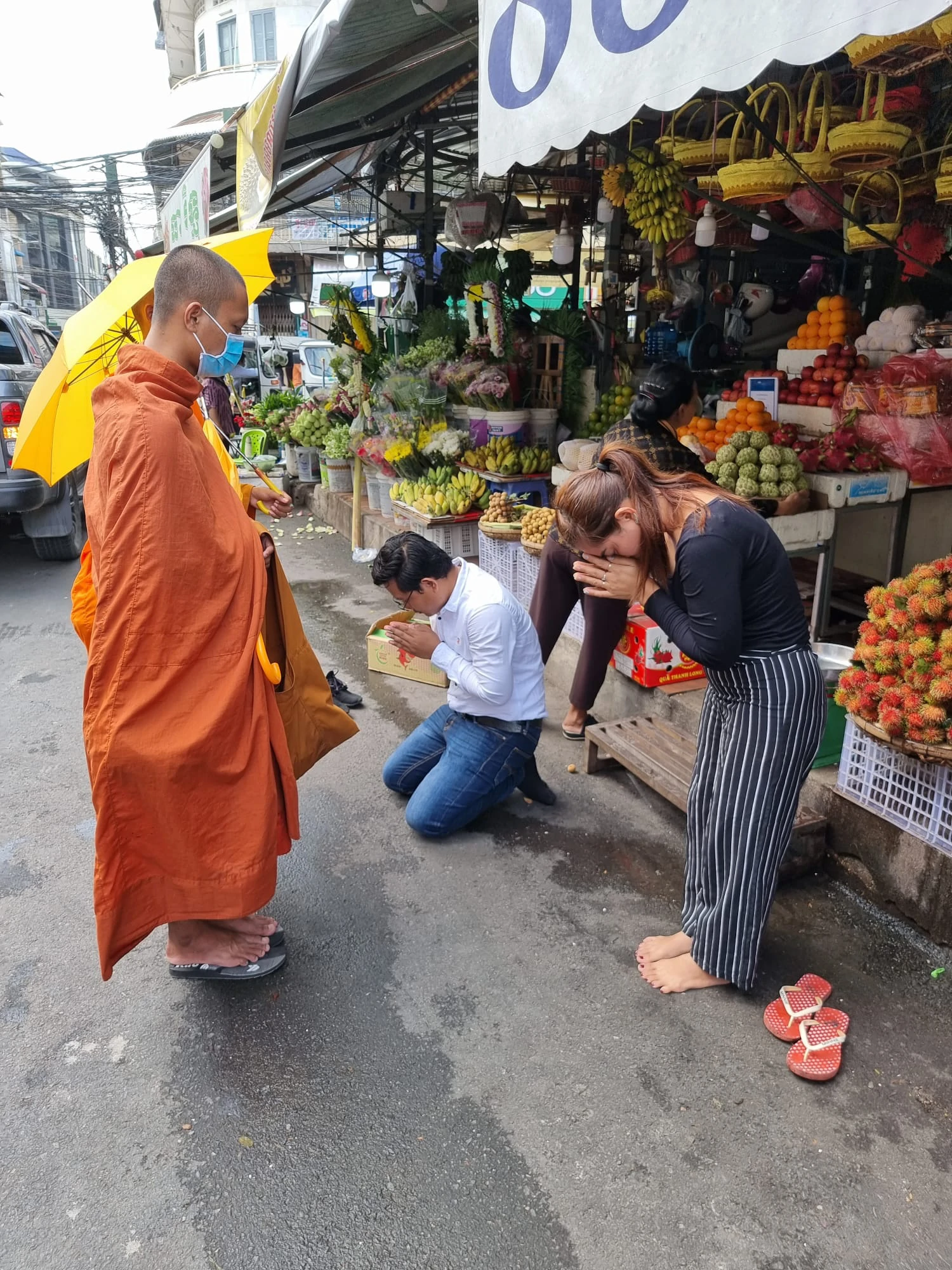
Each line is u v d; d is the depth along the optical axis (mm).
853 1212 1729
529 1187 1800
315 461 9156
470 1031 2215
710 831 2170
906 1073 2059
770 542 1942
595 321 5742
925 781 2424
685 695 3475
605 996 2324
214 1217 1754
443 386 6105
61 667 4801
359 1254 1676
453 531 5492
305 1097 2035
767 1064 2094
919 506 4020
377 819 3211
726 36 1714
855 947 2477
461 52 5094
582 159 6172
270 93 4598
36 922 2684
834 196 3705
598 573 2033
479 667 2854
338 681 4242
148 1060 2148
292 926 2631
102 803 1959
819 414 3787
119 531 1866
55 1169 1863
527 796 3293
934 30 2088
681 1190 1785
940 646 2221
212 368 2180
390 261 10305
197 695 1966
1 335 7086
